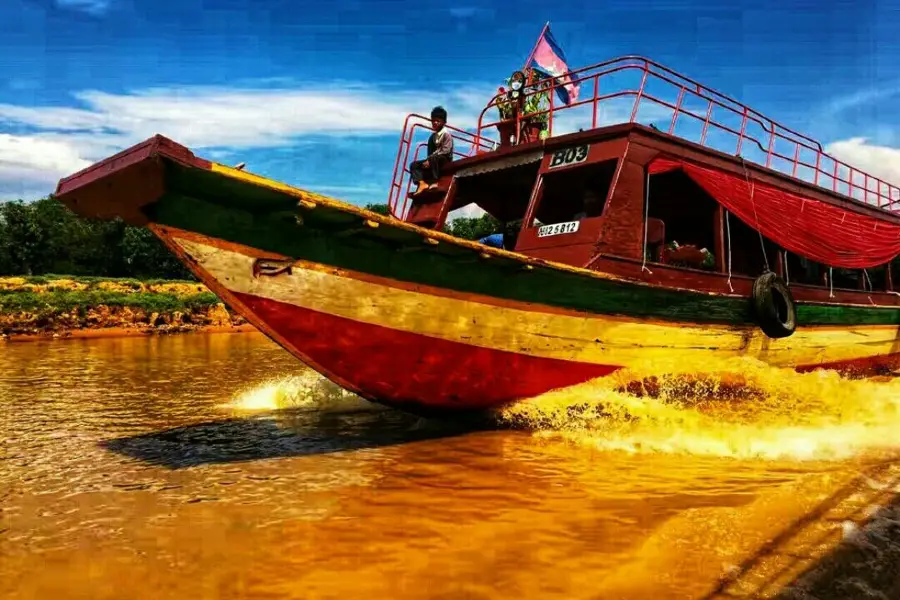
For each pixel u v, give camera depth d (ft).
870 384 35.94
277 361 50.83
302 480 18.56
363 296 21.38
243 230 19.07
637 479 18.71
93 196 17.52
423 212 33.24
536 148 29.48
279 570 12.91
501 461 20.54
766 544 14.15
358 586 12.29
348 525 15.16
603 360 26.89
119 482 18.40
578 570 12.94
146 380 39.09
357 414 28.17
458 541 14.30
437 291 22.43
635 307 26.71
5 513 15.97
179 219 18.17
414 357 23.09
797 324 35.32
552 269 23.36
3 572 12.78
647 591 12.12
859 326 41.01
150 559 13.38
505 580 12.53
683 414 27.22
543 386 26.00
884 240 42.42
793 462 20.79
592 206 31.07
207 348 63.10
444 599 11.84
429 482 18.34
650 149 27.81
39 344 66.28
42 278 113.39
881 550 13.85
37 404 30.66
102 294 88.33
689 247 30.89
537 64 34.40
